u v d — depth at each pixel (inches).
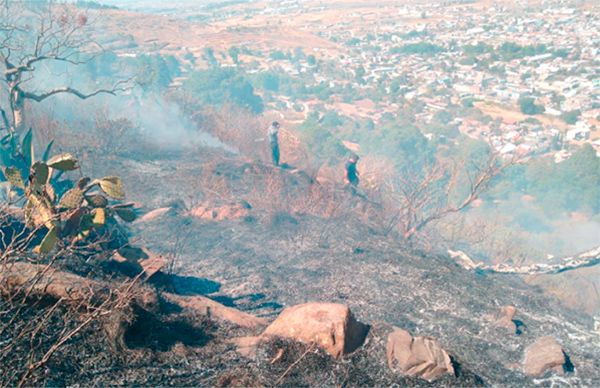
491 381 209.3
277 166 616.7
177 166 608.4
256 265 359.6
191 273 335.6
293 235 419.8
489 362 232.7
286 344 193.9
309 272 354.0
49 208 236.7
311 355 189.6
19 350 151.0
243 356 188.5
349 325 200.7
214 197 493.0
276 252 386.3
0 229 238.7
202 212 445.1
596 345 271.1
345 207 517.0
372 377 184.5
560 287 432.5
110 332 170.2
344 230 450.6
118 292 184.9
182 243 383.9
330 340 193.8
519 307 319.0
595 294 416.5
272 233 419.2
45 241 217.9
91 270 231.3
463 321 283.4
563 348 250.1
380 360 194.4
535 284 448.1
